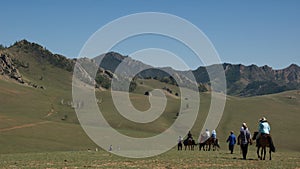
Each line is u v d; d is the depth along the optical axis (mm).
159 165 30812
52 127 144750
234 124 156250
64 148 110625
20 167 29609
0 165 31172
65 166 30266
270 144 34531
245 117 169500
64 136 130000
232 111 178875
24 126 145000
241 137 35812
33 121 156875
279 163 31484
